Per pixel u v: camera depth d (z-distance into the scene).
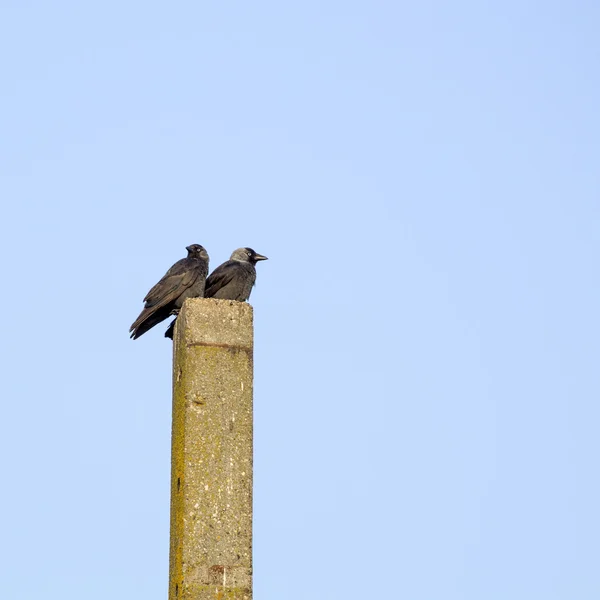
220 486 13.16
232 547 12.97
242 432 13.42
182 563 12.79
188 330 13.66
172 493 13.66
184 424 13.33
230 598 12.76
